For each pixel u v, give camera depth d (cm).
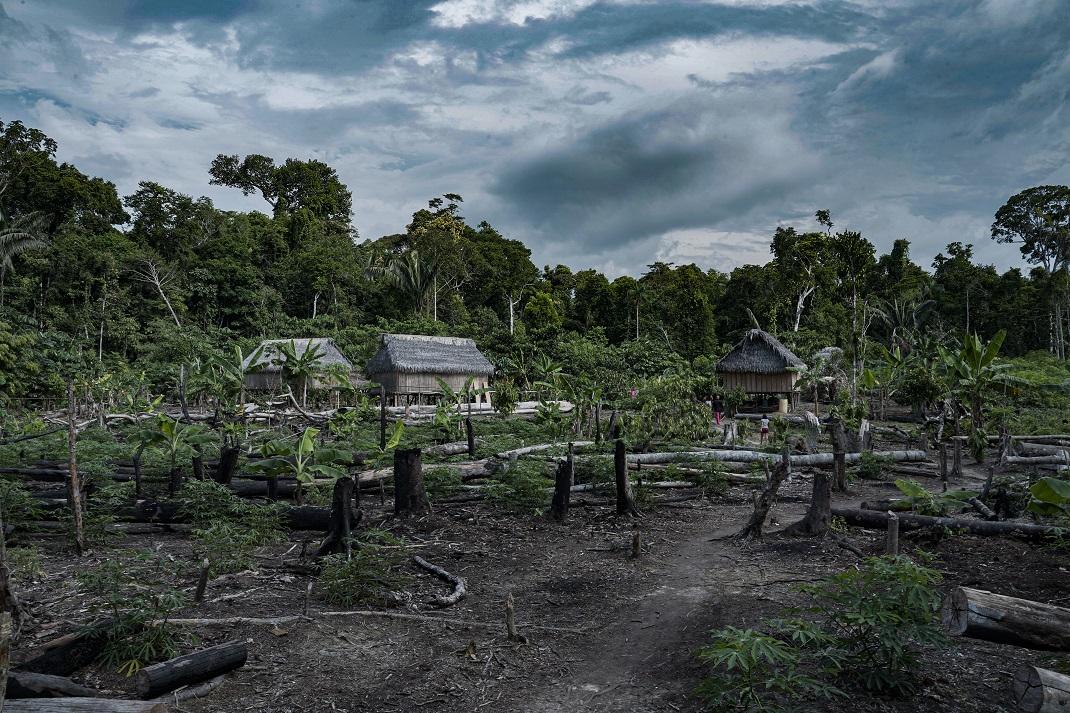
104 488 960
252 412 2281
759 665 479
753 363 3484
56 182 5478
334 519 782
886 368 2802
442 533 930
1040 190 6731
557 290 7262
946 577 704
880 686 445
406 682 493
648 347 5119
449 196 7631
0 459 1344
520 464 1240
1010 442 1723
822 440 2030
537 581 743
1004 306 6109
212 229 6378
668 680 500
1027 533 813
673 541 912
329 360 3456
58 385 3178
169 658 492
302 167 7969
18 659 482
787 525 991
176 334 4459
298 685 480
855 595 456
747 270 6306
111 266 4703
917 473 1512
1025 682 356
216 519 868
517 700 472
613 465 1230
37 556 721
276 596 656
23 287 4347
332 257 6253
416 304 6231
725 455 1439
